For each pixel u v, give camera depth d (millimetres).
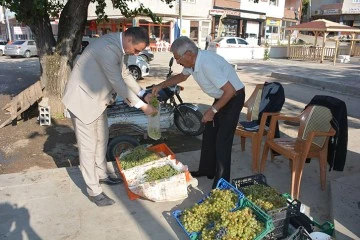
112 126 5184
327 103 3826
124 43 3109
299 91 10359
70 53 7027
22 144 5746
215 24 31531
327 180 4164
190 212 3125
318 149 3848
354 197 3496
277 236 2875
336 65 18516
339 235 2896
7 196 3686
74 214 3375
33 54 22625
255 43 35438
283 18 38500
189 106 5988
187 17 28609
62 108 7172
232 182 3408
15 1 6043
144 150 4238
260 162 4516
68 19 6879
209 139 3943
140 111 5309
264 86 4832
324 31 19594
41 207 3490
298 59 22188
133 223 3242
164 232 3115
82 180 4059
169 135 6176
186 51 3250
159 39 27891
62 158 5207
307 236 2602
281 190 3902
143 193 3471
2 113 7914
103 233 3096
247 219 2750
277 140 4191
